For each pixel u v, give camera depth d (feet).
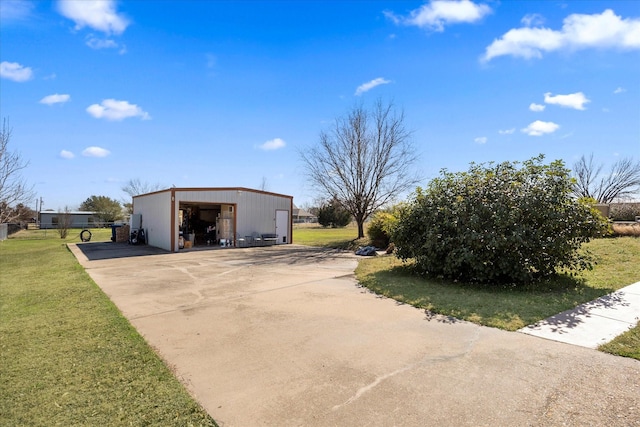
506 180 23.39
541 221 21.67
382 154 61.57
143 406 8.75
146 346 12.95
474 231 21.68
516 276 21.39
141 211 66.74
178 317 16.93
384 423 7.82
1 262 41.04
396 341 13.20
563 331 13.62
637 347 11.72
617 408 8.17
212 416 8.28
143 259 41.47
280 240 64.49
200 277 28.45
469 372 10.35
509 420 7.82
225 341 13.52
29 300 20.92
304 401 8.90
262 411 8.47
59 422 8.07
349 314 17.07
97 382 10.09
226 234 58.65
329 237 81.61
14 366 11.28
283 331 14.62
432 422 7.81
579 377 9.79
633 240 35.29
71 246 60.70
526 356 11.41
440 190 25.91
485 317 15.79
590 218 21.94
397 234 27.35
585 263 22.33
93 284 25.21
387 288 22.54
